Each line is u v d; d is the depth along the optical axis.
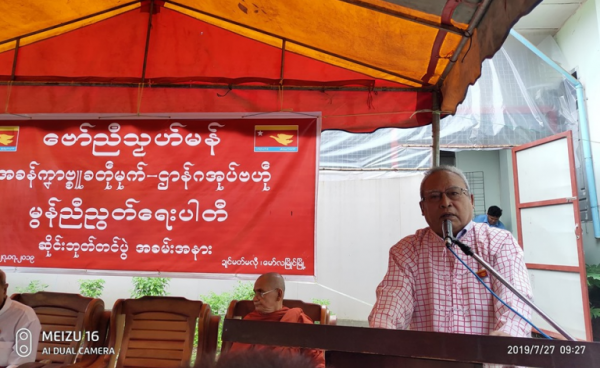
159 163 3.30
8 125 3.39
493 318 1.77
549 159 5.04
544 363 0.83
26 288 5.86
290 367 0.48
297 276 3.08
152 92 3.36
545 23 6.21
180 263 3.16
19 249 3.24
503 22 1.84
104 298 5.90
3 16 3.06
